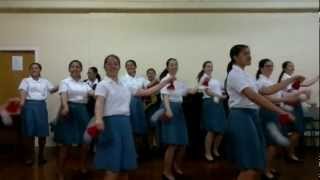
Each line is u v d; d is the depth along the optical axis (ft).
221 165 17.76
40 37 24.47
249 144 9.51
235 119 9.64
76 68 15.38
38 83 18.97
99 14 24.68
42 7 23.89
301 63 24.91
